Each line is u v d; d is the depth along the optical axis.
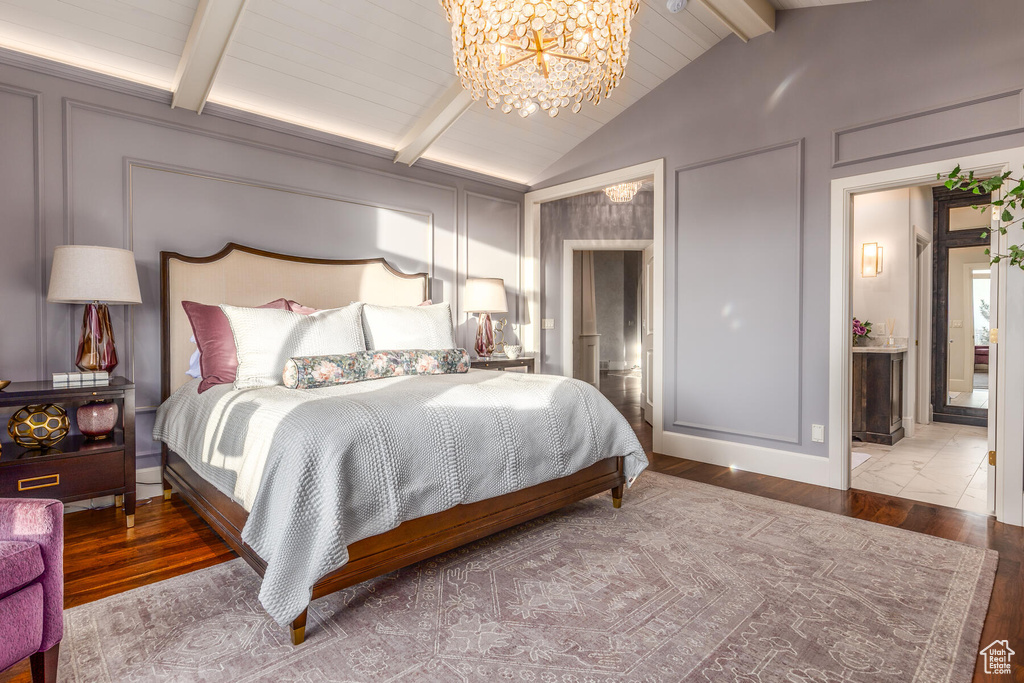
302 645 1.63
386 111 3.78
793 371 3.46
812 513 2.80
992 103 2.73
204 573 2.12
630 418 5.83
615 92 4.15
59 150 2.83
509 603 1.88
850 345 3.28
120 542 2.45
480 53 2.43
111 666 1.52
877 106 3.10
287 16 2.87
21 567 1.24
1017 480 2.65
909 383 4.97
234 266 3.36
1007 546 2.38
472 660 1.55
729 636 1.66
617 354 10.89
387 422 1.92
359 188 4.06
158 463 3.14
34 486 2.39
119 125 3.01
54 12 2.57
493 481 2.17
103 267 2.59
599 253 10.91
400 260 4.32
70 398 2.48
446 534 2.07
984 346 6.26
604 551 2.31
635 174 4.33
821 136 3.32
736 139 3.72
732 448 3.76
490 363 4.50
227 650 1.60
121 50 2.86
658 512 2.82
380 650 1.60
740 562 2.20
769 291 3.57
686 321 4.03
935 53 2.90
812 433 3.39
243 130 3.47
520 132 4.42
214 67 2.88
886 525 2.63
